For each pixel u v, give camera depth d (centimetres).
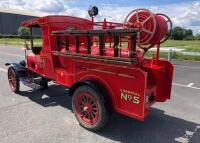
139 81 419
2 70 1220
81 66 517
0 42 4428
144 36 473
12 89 795
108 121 515
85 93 496
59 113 604
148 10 463
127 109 446
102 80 476
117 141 468
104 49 462
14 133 489
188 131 518
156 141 472
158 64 532
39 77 730
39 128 515
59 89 823
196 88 889
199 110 647
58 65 609
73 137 478
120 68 438
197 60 1758
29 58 737
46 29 614
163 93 530
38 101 698
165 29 486
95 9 619
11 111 614
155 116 597
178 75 1141
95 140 468
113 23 580
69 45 564
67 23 638
